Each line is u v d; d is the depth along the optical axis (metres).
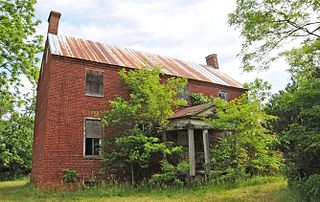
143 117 16.47
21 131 32.50
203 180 15.73
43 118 17.14
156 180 14.92
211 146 19.20
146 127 16.64
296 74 12.25
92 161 16.20
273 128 16.30
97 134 16.78
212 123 15.67
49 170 14.98
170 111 16.80
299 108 8.79
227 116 15.27
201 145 20.23
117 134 16.92
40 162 15.93
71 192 14.16
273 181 14.93
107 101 17.56
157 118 16.64
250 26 11.34
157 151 16.23
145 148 14.89
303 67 11.89
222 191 13.31
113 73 18.22
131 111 15.67
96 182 15.89
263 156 16.31
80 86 16.89
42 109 18.52
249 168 17.03
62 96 16.17
